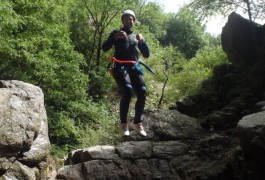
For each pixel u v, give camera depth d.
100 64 17.28
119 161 6.06
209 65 15.27
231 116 6.97
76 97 12.60
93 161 6.03
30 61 10.05
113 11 17.36
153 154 6.24
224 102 8.00
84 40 17.84
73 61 11.92
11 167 5.76
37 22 10.82
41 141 6.47
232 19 9.68
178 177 5.82
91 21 19.14
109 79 16.48
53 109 11.81
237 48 9.39
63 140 11.13
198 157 6.02
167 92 13.68
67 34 12.40
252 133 4.39
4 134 5.66
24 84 6.82
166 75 13.95
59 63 11.52
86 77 12.65
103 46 4.61
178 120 7.22
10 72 10.31
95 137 8.89
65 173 6.02
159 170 6.00
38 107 6.55
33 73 10.80
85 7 17.33
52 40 11.38
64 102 12.10
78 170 6.03
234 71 8.90
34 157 6.17
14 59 10.28
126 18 4.66
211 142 6.11
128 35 4.62
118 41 4.56
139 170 5.99
